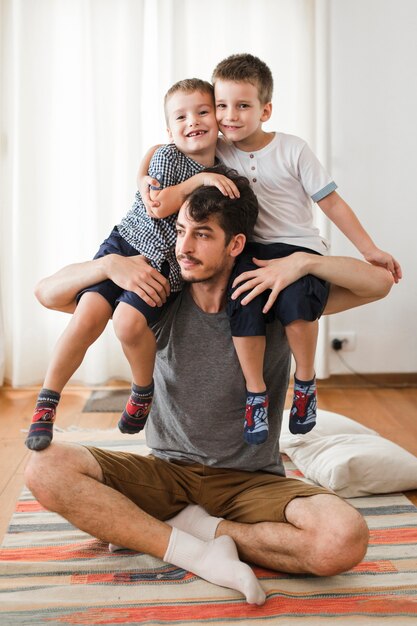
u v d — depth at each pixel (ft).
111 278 6.34
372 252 6.82
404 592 6.29
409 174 13.65
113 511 6.39
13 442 10.46
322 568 6.04
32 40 12.87
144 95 13.29
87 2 12.79
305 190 6.95
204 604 6.06
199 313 6.57
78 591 6.25
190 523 6.79
